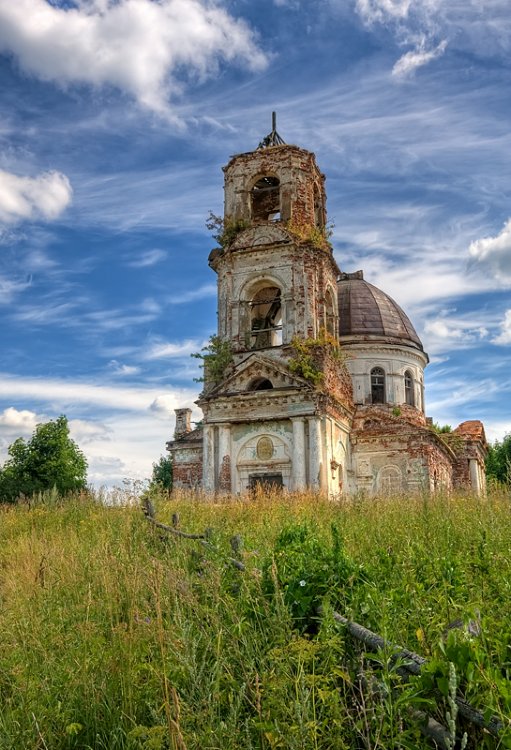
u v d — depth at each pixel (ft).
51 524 56.85
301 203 105.81
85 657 18.47
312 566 20.79
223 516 49.93
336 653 16.35
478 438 135.23
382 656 14.12
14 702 17.99
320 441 94.79
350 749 13.78
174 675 16.89
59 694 17.56
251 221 108.37
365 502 49.39
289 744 13.24
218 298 107.96
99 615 22.39
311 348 99.45
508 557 23.85
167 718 14.57
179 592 21.30
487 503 40.34
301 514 48.83
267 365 98.53
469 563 23.77
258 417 97.66
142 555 30.91
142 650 18.90
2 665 19.02
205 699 15.15
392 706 13.05
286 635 17.15
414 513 39.60
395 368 134.92
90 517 53.57
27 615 22.85
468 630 14.94
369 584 20.01
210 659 17.85
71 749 16.28
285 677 15.26
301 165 107.24
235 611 19.99
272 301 105.09
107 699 17.12
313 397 95.76
